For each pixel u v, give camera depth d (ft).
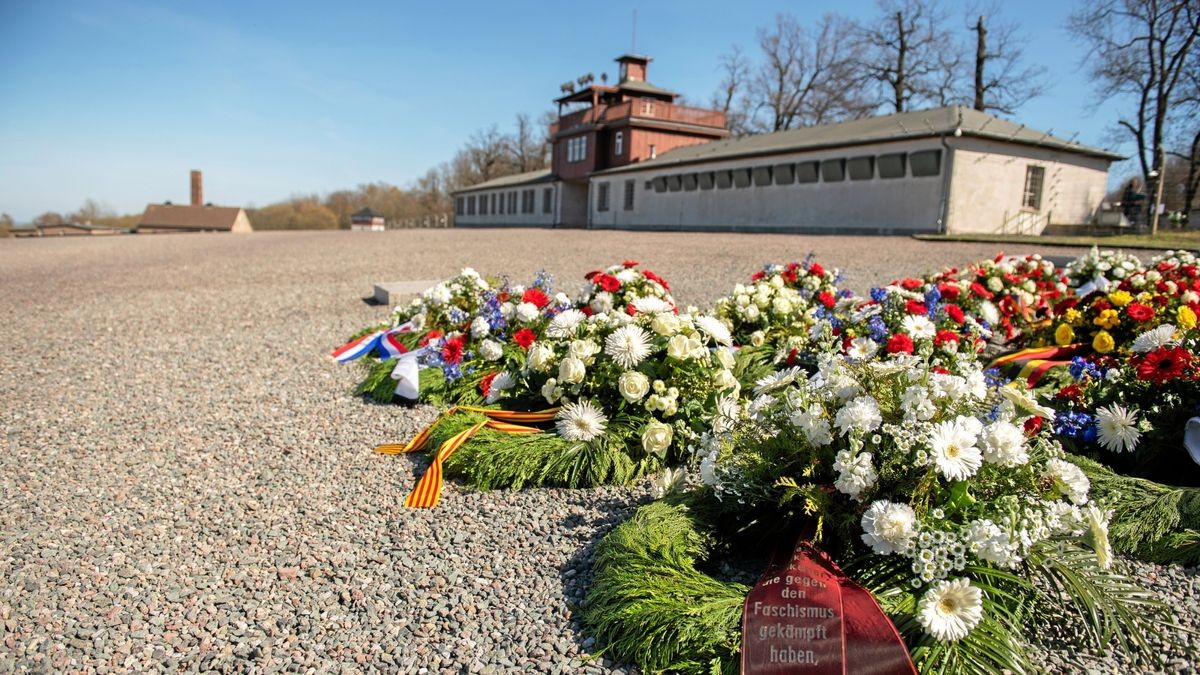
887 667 7.72
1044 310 22.22
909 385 9.70
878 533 8.50
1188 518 10.62
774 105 171.12
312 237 99.91
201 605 10.28
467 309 23.15
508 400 16.61
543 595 10.15
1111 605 8.70
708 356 14.20
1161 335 13.42
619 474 13.53
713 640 8.42
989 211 73.82
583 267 48.80
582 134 138.21
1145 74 101.86
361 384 21.21
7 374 23.76
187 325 31.76
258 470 15.17
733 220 97.09
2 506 13.66
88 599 10.50
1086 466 12.03
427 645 9.20
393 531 12.28
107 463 15.75
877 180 77.41
